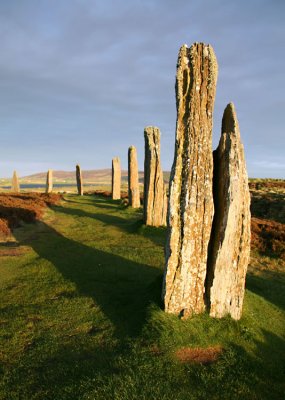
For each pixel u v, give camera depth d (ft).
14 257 56.03
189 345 30.53
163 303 34.81
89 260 55.77
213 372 27.68
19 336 32.12
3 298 40.78
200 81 34.78
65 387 24.48
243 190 34.91
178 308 34.42
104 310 37.11
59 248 62.95
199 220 34.68
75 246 64.64
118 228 82.12
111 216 100.48
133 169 114.52
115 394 23.63
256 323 36.70
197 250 34.78
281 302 44.37
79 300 39.86
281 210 104.42
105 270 50.93
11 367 27.50
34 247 62.90
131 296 40.70
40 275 48.34
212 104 35.12
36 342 31.07
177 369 27.12
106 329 33.04
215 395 25.23
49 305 38.70
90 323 34.45
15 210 90.38
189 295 34.71
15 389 24.85
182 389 25.03
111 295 41.29
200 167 34.65
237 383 26.84
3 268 50.88
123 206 118.42
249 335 33.58
